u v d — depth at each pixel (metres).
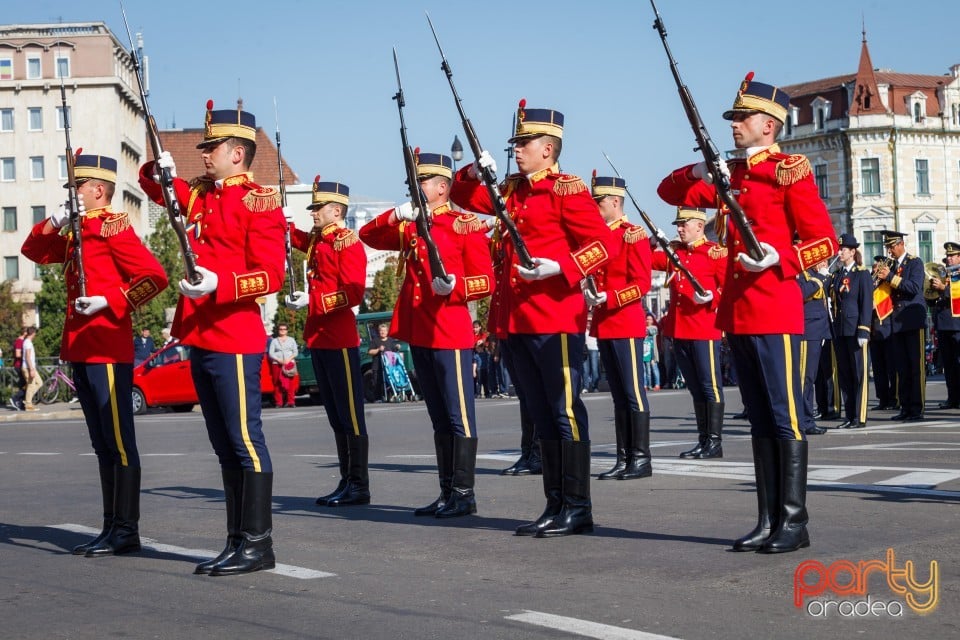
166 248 56.06
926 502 9.70
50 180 81.69
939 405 21.12
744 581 7.11
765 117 8.15
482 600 6.87
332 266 11.76
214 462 15.34
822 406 19.17
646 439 12.34
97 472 14.59
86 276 8.91
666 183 8.63
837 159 84.50
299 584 7.46
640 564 7.71
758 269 7.83
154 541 9.26
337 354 11.43
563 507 8.97
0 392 36.84
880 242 83.69
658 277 49.00
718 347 14.09
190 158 89.25
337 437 11.38
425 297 10.64
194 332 7.94
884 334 18.28
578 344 8.98
